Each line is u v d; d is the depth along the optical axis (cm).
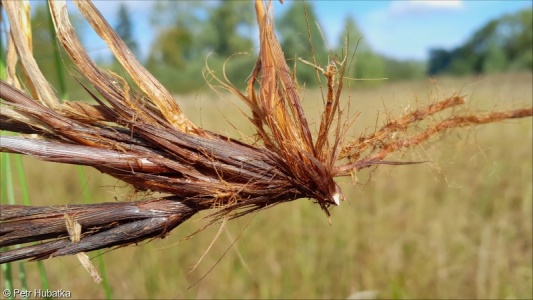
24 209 7
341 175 9
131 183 8
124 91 8
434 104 10
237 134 10
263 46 9
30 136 8
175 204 8
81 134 8
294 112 9
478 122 11
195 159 8
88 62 8
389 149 10
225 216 9
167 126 8
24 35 9
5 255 7
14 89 7
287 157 9
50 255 8
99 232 8
